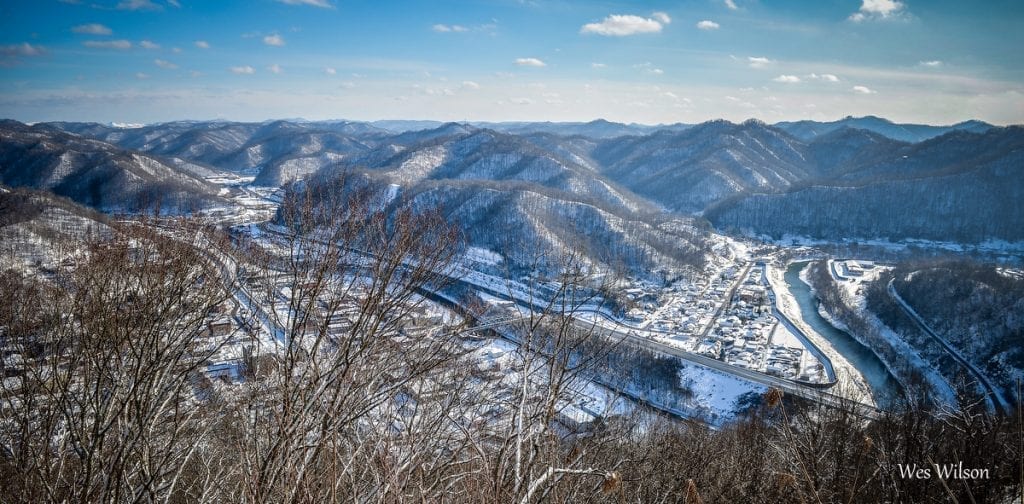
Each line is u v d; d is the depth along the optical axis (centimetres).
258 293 657
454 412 604
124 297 660
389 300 608
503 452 500
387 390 602
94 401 620
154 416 615
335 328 606
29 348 617
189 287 698
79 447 596
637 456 812
